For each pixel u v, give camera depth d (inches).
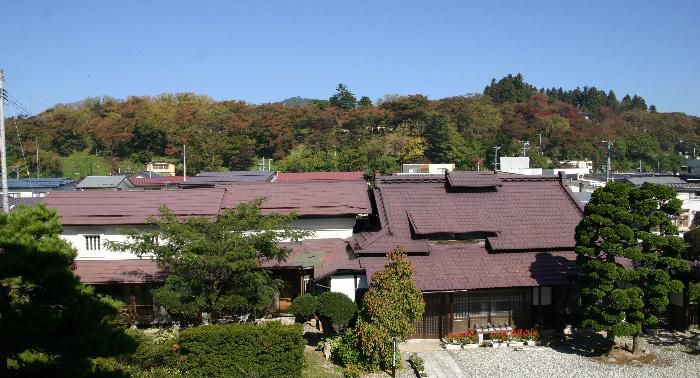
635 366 727.1
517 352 783.1
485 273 825.5
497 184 970.7
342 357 717.3
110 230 941.2
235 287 750.5
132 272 889.5
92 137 3720.5
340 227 1005.8
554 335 846.5
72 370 402.0
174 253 716.7
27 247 390.3
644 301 748.6
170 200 982.4
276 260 891.4
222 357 639.8
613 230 706.8
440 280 802.8
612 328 718.5
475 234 892.6
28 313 370.6
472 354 775.7
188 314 752.3
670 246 733.9
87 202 970.7
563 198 982.4
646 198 721.6
